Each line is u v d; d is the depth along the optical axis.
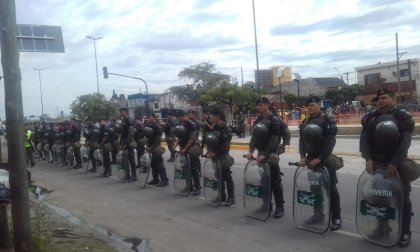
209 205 8.62
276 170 7.30
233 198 8.43
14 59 5.30
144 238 6.81
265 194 7.20
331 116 6.23
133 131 11.96
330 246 5.88
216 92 46.00
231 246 6.17
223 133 8.23
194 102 56.44
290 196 9.08
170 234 6.94
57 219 8.05
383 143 5.43
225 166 8.27
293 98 58.34
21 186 5.39
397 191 5.46
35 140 21.92
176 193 10.01
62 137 17.42
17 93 5.33
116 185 11.87
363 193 5.88
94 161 14.92
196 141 9.65
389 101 5.54
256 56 35.50
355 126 29.36
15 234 5.42
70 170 16.20
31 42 7.55
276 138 7.05
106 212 8.76
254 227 6.97
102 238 6.74
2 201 5.48
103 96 64.81
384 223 5.64
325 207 6.30
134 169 12.17
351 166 12.55
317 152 6.31
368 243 5.88
